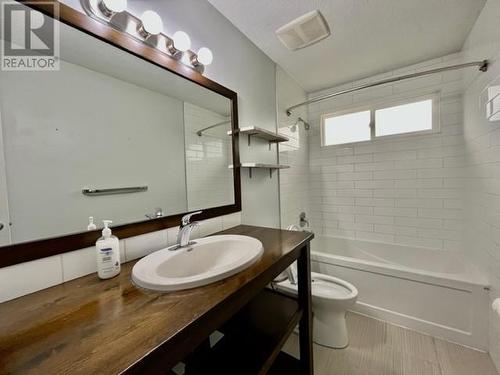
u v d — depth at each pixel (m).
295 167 2.45
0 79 0.64
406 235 2.32
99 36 0.83
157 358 0.43
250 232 1.29
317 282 1.75
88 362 0.39
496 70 1.28
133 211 0.97
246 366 0.90
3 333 0.48
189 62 1.20
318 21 1.39
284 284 1.62
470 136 1.78
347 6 1.40
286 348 1.53
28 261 0.66
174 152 1.15
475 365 1.32
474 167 1.71
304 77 2.38
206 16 1.33
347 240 2.62
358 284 1.84
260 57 1.85
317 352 1.48
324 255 1.99
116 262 0.77
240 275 0.73
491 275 1.40
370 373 1.31
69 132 0.78
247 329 1.06
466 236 1.93
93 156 0.85
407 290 1.65
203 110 1.30
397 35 1.71
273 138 1.87
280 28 1.46
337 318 1.52
